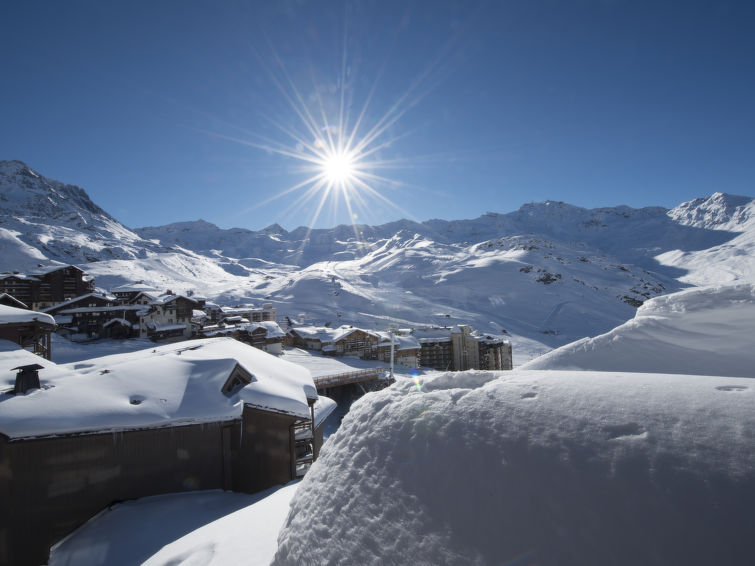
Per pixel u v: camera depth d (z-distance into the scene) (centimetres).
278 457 1312
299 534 391
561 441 282
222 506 1096
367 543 317
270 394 1345
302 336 6022
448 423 352
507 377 407
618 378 340
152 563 595
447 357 6394
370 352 5781
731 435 239
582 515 237
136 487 1092
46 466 988
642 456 247
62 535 988
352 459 408
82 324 4788
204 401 1227
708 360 495
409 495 322
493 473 288
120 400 1134
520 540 246
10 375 1229
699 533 201
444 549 271
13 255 15500
